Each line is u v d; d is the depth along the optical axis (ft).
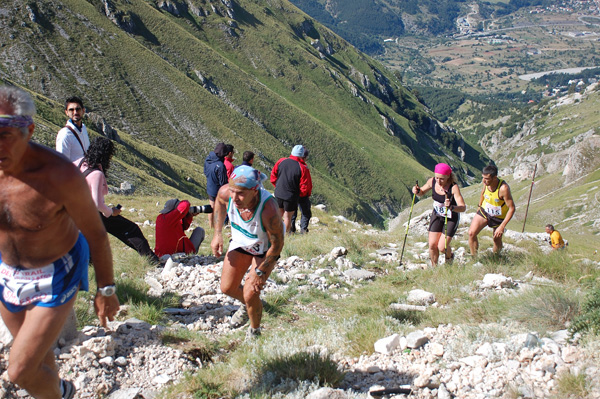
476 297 22.38
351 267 30.17
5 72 456.45
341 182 630.74
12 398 12.85
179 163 386.11
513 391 12.18
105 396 13.48
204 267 25.34
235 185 14.16
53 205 9.48
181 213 29.40
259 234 15.28
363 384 13.92
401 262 31.78
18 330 10.73
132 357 15.15
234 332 18.35
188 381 13.91
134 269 25.14
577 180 370.53
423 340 15.67
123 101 501.15
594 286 20.29
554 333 15.62
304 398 12.67
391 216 625.82
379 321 17.88
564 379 12.17
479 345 14.88
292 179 37.88
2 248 9.91
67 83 479.82
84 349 14.42
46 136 226.58
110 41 557.33
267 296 22.47
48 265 10.15
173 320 18.97
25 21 506.48
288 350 15.56
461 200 27.20
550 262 27.32
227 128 550.36
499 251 30.35
